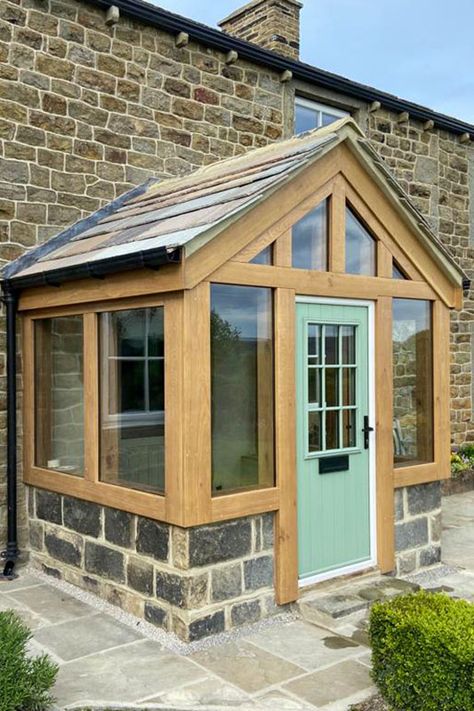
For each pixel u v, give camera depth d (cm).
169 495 417
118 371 476
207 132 714
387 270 528
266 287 452
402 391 551
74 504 517
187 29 683
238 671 375
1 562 565
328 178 484
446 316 574
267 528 452
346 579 495
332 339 501
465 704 292
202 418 414
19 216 586
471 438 1018
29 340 568
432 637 304
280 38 861
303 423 479
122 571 464
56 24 609
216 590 423
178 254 398
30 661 322
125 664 383
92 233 570
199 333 414
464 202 1008
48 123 604
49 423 554
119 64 650
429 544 561
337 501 498
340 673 372
